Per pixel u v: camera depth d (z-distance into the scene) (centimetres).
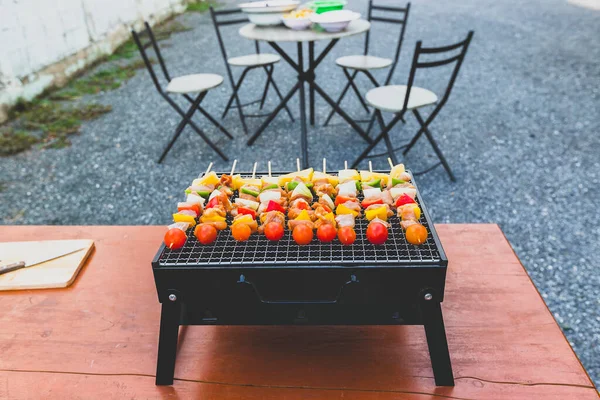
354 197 161
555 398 136
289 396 140
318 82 632
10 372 149
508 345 153
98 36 731
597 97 548
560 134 464
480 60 694
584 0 1092
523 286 177
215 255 139
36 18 579
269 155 434
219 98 593
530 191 371
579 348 238
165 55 771
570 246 309
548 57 696
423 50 308
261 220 151
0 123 524
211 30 927
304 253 139
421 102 348
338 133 479
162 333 140
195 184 176
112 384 145
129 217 356
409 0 1148
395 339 158
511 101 547
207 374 147
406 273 128
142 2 889
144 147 468
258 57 481
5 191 397
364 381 143
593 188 372
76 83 648
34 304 176
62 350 157
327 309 136
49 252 197
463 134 470
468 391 139
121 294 180
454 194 369
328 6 410
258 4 419
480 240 203
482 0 1127
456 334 157
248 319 139
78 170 429
